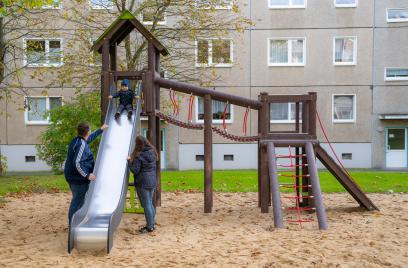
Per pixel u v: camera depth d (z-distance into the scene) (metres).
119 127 9.46
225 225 8.77
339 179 10.02
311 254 6.39
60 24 23.16
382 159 24.75
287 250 6.63
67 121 18.39
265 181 10.11
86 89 24.84
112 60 10.74
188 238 7.56
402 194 12.95
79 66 17.72
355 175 17.83
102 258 6.30
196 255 6.40
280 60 24.92
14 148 25.09
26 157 25.11
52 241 7.33
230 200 12.11
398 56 24.47
